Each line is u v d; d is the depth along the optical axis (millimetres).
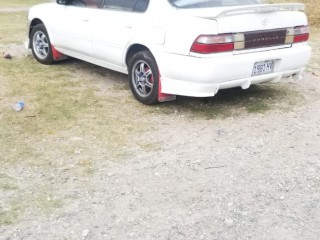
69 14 6973
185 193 3963
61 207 3734
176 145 4898
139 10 5898
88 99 6219
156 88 5723
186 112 5840
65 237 3369
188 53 5195
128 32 5938
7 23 12734
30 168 4359
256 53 5457
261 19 5441
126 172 4305
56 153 4668
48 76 7188
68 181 4133
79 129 5258
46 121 5461
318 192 4008
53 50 7594
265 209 3746
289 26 5754
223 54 5203
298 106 6156
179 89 5422
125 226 3506
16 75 7180
